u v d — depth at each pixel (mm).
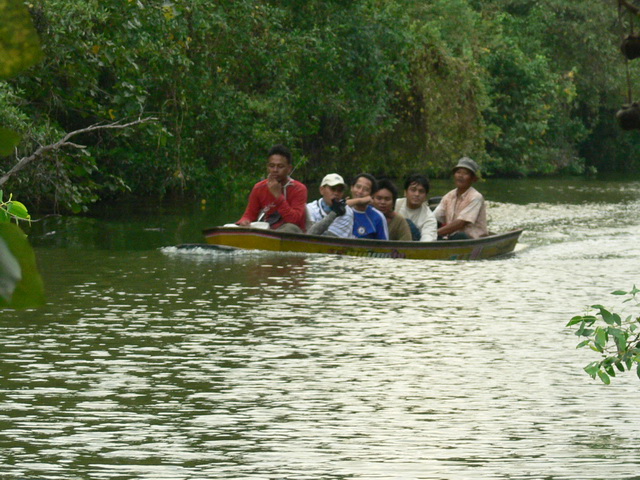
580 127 53500
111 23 17891
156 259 15094
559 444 6207
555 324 10453
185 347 9023
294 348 9078
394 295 12289
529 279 13906
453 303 11742
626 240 19688
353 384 7766
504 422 6734
